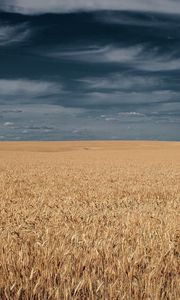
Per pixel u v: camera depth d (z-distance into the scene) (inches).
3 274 247.4
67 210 495.5
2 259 269.9
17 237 326.6
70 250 293.1
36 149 4608.8
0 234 349.1
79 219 424.5
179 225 402.6
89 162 2126.0
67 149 4611.2
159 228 373.7
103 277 251.1
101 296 226.4
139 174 1320.1
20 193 770.2
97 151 3875.5
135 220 422.6
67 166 1758.1
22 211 491.2
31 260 272.8
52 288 228.1
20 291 221.0
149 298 217.2
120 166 1780.3
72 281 234.5
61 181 1047.6
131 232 358.6
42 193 758.5
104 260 279.3
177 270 267.3
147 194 787.4
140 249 295.9
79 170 1499.8
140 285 232.8
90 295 223.3
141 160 2361.0
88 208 540.4
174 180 1106.1
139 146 4778.5
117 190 838.5
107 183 997.8
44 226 380.8
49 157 2783.0
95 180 1088.8
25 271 253.3
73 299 220.7
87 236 344.8
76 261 275.9
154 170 1529.3
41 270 253.0
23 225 377.4
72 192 790.5
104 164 1936.5
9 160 2321.6
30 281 237.1
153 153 3412.9
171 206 586.6
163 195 772.6
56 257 272.5
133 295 222.1
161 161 2250.2
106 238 333.4
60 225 397.4
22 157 2770.7
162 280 243.6
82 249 297.6
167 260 279.4
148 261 276.1
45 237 327.3
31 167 1672.0
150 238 334.3
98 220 430.3
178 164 1956.2
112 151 3853.3
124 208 563.2
